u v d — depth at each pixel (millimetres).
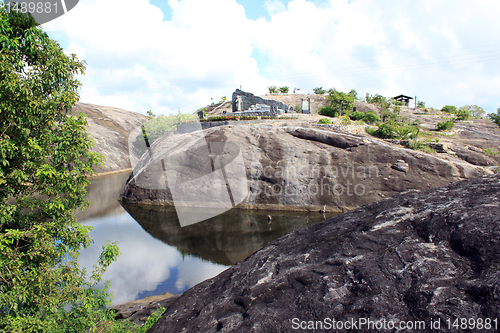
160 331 1874
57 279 4160
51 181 4020
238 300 1816
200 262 9352
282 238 2412
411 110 47281
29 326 3539
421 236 1670
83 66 4215
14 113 3617
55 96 3887
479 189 1892
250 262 2215
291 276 1802
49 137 3838
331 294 1519
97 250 10008
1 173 3566
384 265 1545
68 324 4086
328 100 39125
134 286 7648
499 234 1367
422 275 1394
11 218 3844
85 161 4285
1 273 3594
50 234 4148
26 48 3672
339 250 1819
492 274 1225
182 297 2225
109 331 4227
